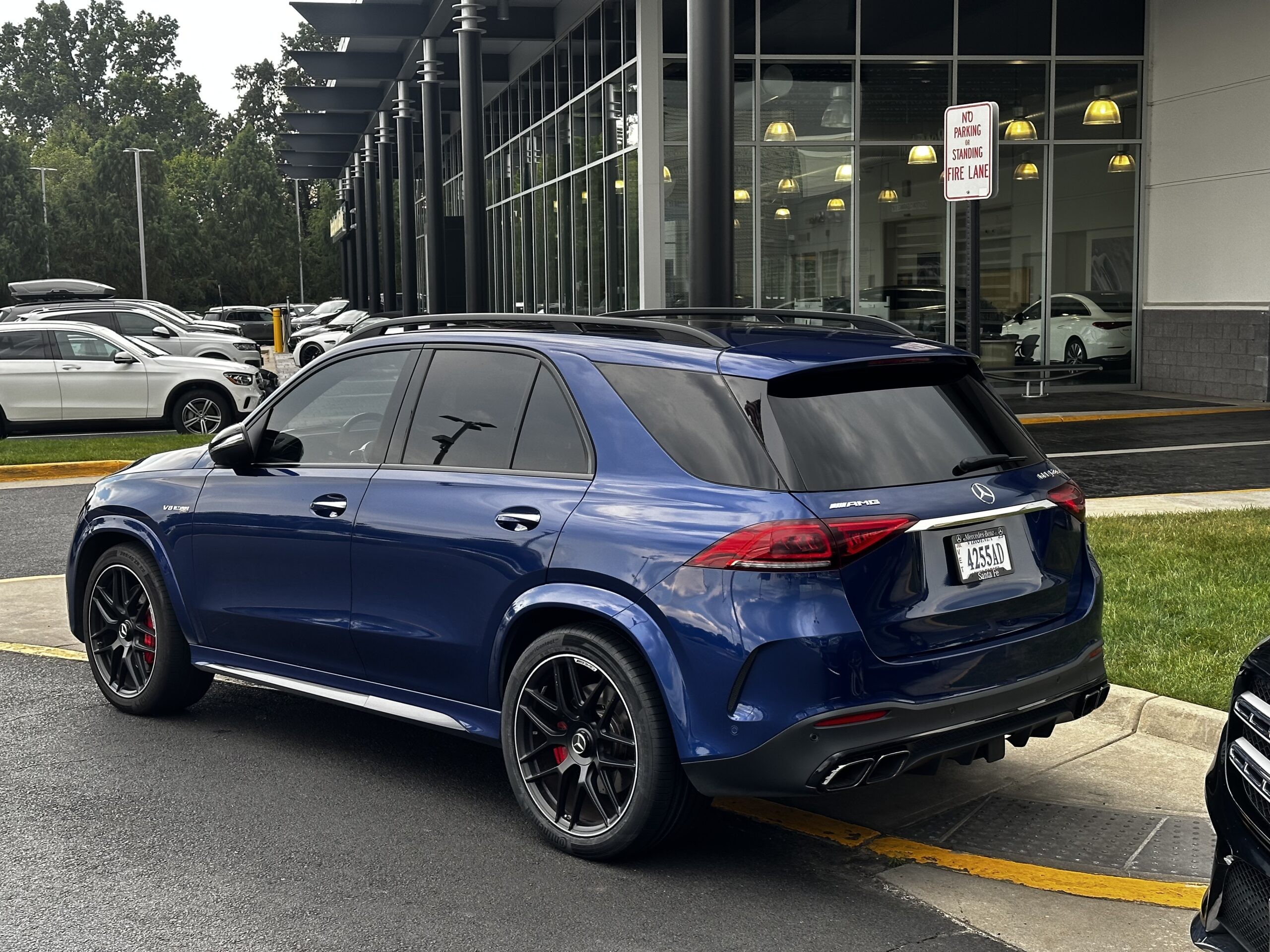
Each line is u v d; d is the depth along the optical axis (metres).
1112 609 7.12
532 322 4.93
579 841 4.37
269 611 5.38
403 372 5.14
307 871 4.32
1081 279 21.56
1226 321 19.91
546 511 4.41
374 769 5.37
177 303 105.81
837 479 4.01
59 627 7.86
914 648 4.00
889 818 4.75
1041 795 4.93
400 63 30.58
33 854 4.48
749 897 4.11
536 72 29.05
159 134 151.38
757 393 4.12
